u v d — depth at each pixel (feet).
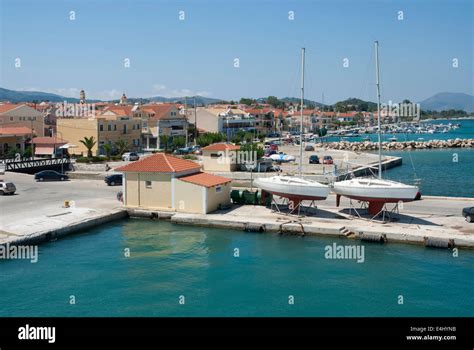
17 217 130.41
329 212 136.56
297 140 509.35
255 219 128.98
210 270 97.19
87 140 286.25
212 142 359.46
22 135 309.83
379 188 127.54
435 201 151.02
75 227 123.95
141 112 376.48
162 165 143.13
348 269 96.94
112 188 183.42
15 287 88.94
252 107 651.66
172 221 133.80
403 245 110.93
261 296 84.94
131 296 84.99
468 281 90.27
